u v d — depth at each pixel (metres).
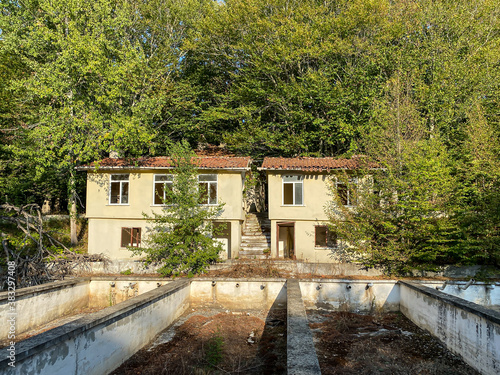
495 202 15.09
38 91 17.50
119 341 9.12
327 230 19.47
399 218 16.08
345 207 18.16
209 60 28.69
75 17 19.48
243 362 9.33
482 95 20.91
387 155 16.81
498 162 16.14
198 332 11.82
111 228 20.20
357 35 23.36
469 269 16.00
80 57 18.59
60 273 16.41
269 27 23.84
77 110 19.05
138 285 15.27
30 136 18.39
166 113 26.59
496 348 7.86
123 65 19.80
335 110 22.11
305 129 24.91
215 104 30.05
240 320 13.16
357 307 14.45
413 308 12.84
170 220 16.73
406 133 17.31
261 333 11.77
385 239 16.64
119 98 22.80
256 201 30.67
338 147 24.55
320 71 23.03
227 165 19.50
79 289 14.77
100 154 20.97
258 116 25.45
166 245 16.77
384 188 16.73
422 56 22.06
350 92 22.19
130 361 9.45
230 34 25.75
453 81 20.70
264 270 16.86
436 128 20.00
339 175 17.98
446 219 15.62
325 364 9.10
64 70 18.69
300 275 16.66
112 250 20.05
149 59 25.00
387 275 16.45
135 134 19.05
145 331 10.61
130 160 20.42
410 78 20.47
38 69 18.47
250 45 24.72
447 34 22.45
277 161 20.34
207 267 17.41
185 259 16.52
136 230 20.09
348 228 16.97
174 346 10.52
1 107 21.52
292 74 25.12
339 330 11.91
